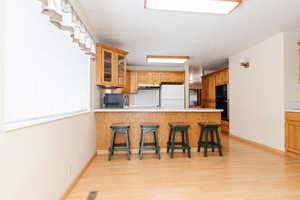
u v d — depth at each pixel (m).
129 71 5.97
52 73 1.68
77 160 2.31
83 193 1.98
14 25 1.16
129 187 2.11
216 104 6.01
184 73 6.09
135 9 2.45
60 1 1.47
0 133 0.99
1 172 0.99
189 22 2.87
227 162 2.97
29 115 1.31
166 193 1.97
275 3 2.32
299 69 3.33
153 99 6.55
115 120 3.54
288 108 3.33
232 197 1.88
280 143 3.40
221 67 6.59
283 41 3.32
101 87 4.03
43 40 1.52
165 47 4.22
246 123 4.39
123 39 3.67
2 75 1.02
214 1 2.01
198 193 1.97
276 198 1.86
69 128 2.03
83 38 2.29
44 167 1.47
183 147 3.22
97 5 2.34
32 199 1.29
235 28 3.13
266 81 3.74
